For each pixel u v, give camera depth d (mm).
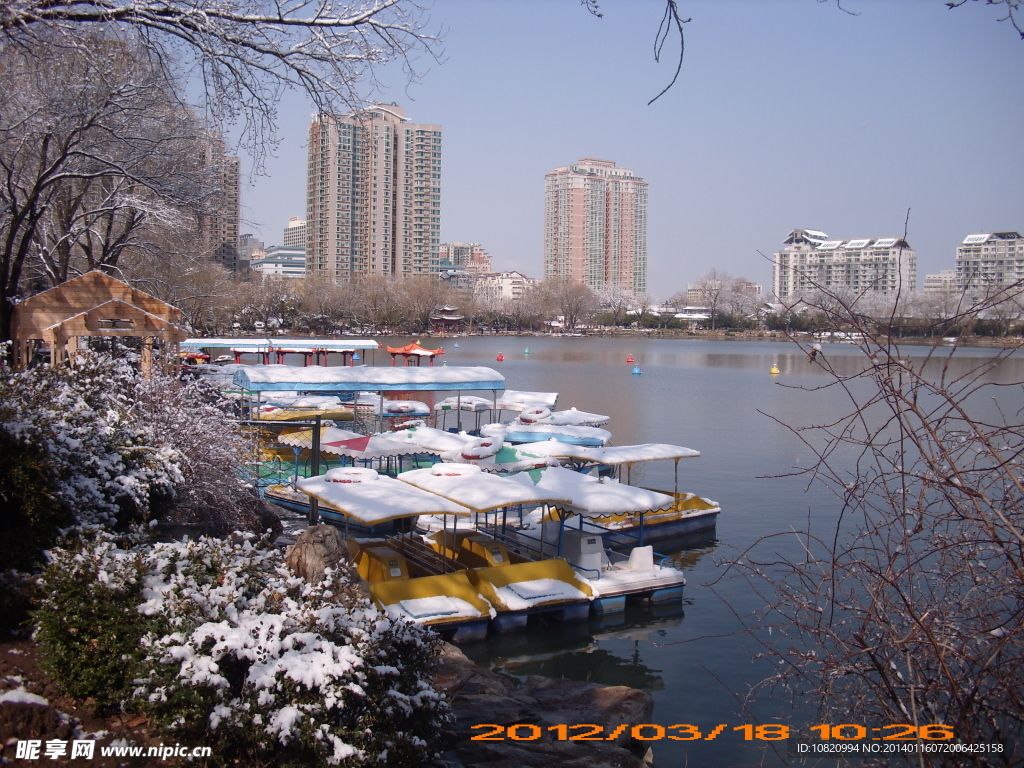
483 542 16875
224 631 6023
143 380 14273
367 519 14305
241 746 5844
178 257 31172
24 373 9938
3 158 17453
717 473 31109
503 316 161625
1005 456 6164
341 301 116562
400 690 6406
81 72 14992
